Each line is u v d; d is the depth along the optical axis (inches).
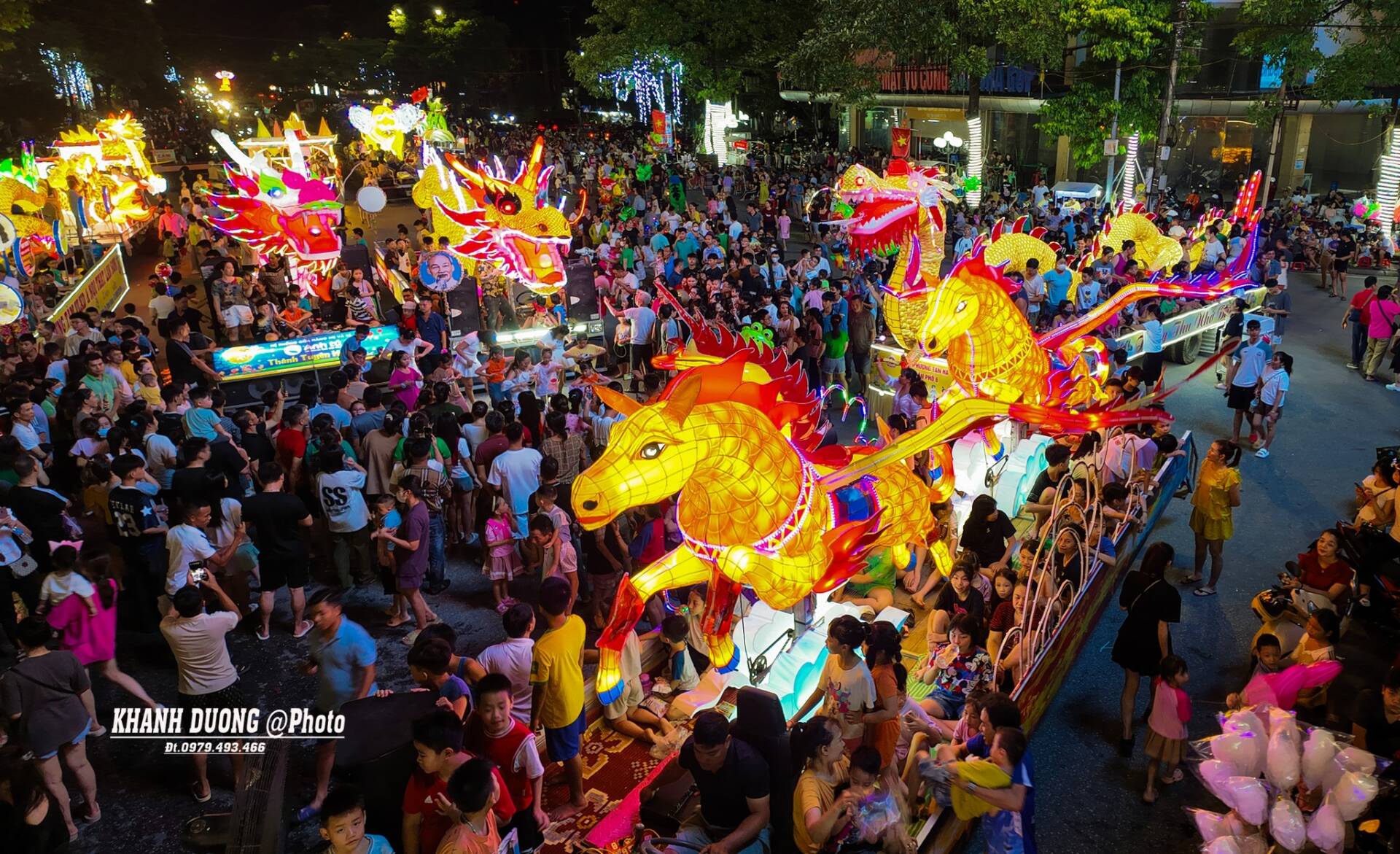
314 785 281.9
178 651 274.8
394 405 418.9
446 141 1947.6
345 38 2918.3
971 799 235.3
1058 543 343.6
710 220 1047.0
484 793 193.2
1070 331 454.6
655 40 1503.4
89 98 1964.8
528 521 376.5
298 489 424.2
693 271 765.3
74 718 263.1
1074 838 274.5
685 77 1551.4
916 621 357.7
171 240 1076.5
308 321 661.3
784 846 233.8
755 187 1432.1
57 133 1625.2
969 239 811.4
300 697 325.1
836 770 218.2
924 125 1640.0
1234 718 223.3
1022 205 1180.5
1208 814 224.2
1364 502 412.8
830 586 284.7
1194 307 691.4
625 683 295.1
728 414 261.1
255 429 425.4
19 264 805.2
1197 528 394.6
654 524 347.6
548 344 576.4
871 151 1638.8
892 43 1036.5
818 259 780.6
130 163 1159.0
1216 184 1400.1
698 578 285.6
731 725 237.6
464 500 430.9
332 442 387.5
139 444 412.2
